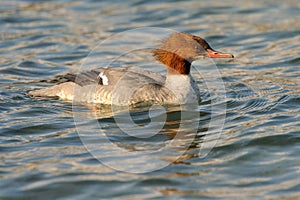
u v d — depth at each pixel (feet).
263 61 58.03
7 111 45.96
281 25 66.85
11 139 40.52
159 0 75.92
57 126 42.83
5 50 61.31
